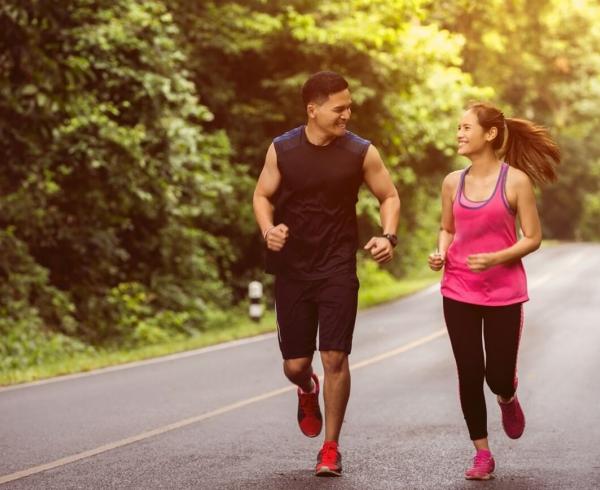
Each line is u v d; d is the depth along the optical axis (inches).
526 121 277.0
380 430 356.5
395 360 597.3
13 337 764.0
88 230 889.5
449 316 274.4
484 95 1450.5
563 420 373.1
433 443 330.3
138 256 1013.8
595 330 739.4
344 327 280.2
